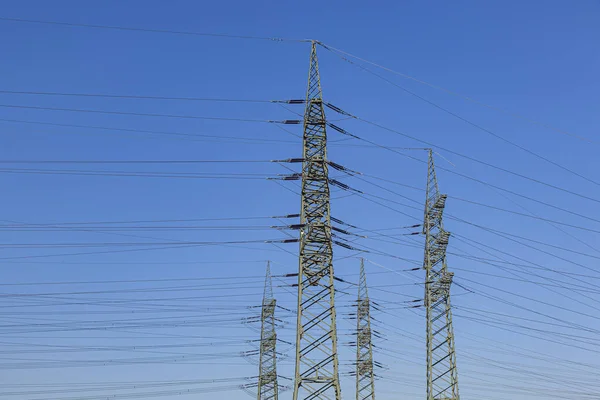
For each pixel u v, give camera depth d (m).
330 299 51.75
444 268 74.31
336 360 50.12
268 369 86.00
